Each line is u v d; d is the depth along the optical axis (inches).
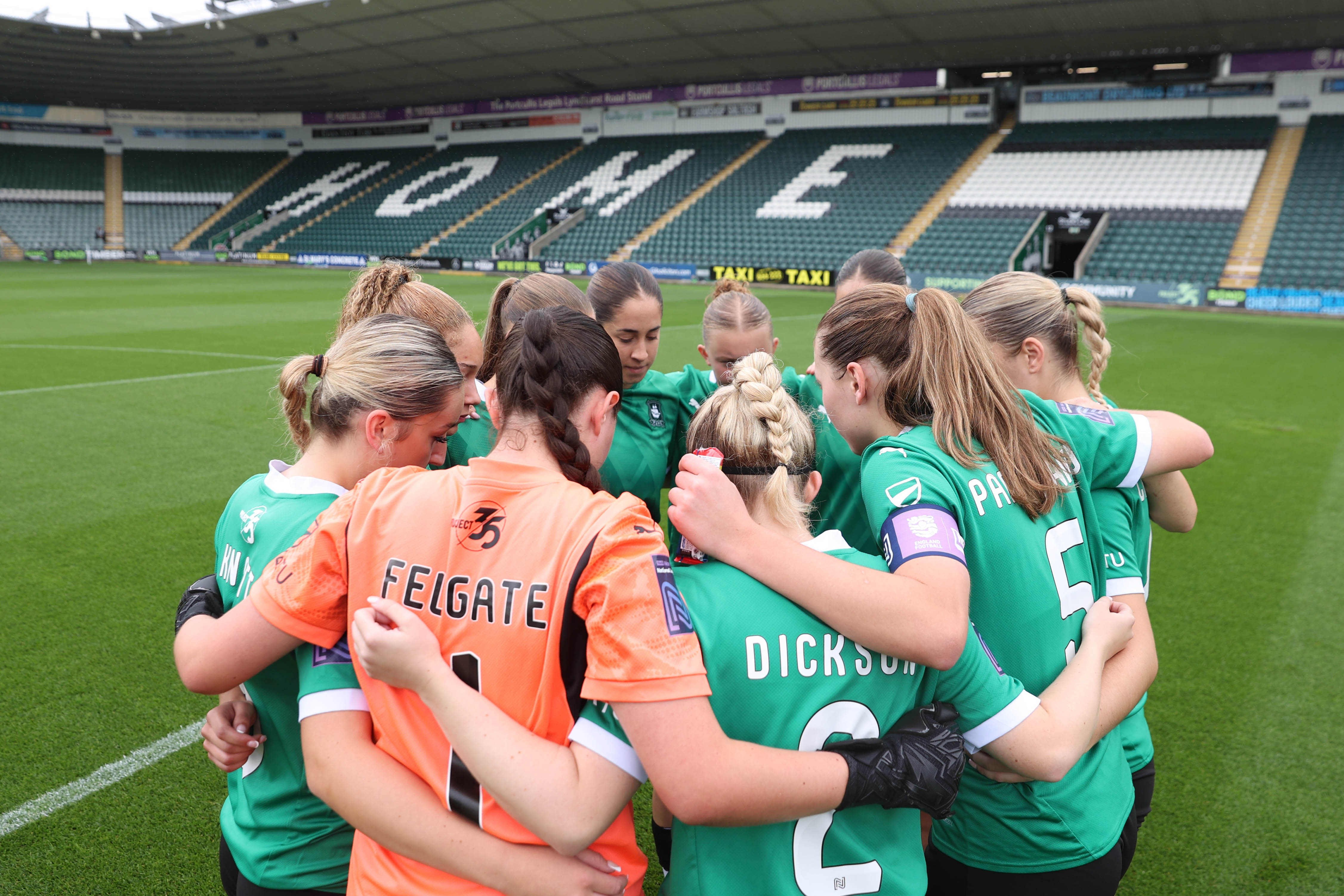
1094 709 50.6
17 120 1341.0
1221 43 818.2
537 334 46.6
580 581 41.5
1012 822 54.3
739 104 1128.8
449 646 42.7
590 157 1205.7
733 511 45.7
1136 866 91.2
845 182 981.8
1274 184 781.9
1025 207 855.7
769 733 43.9
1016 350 67.9
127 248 1325.0
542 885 41.4
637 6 823.7
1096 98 923.4
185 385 354.6
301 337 510.6
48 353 430.9
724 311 100.3
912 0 746.8
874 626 43.3
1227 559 182.5
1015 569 52.4
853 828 46.3
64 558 173.2
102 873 88.3
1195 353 465.7
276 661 51.3
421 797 42.6
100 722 116.3
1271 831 96.7
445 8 861.8
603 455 49.6
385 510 45.9
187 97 1320.1
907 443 52.4
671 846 56.8
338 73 1144.2
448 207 1212.5
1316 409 327.3
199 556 175.0
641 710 39.1
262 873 53.3
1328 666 135.6
